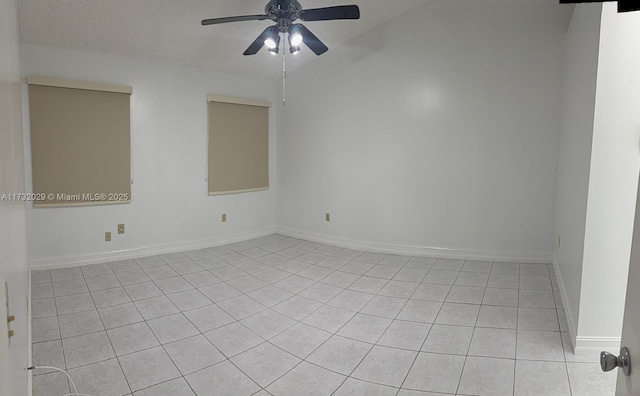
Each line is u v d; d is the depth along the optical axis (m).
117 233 4.02
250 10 3.30
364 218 4.47
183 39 3.74
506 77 3.65
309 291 3.20
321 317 2.71
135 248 4.14
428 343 2.34
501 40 3.63
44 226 3.62
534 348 2.25
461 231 3.99
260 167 5.13
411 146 4.11
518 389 1.88
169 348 2.29
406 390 1.89
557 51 3.47
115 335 2.43
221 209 4.78
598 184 2.06
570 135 2.83
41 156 3.52
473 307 2.83
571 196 2.65
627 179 2.03
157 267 3.83
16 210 1.00
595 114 2.03
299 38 2.87
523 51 3.57
